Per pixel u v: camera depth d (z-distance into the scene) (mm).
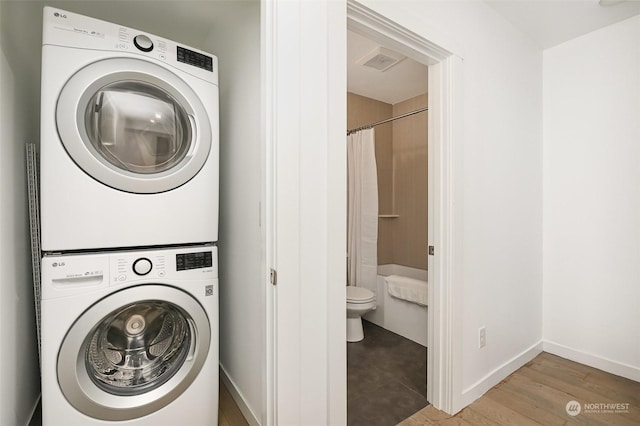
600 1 1755
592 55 2070
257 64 1394
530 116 2166
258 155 1392
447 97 1561
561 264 2229
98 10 1686
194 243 1427
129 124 1248
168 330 1373
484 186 1771
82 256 1115
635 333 1910
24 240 1315
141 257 1223
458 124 1565
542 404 1663
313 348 968
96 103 1175
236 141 1651
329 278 984
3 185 1109
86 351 1149
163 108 1323
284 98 909
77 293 1100
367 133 2818
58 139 1082
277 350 902
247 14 1487
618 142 1970
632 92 1914
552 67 2264
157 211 1274
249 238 1497
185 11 1730
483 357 1783
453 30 1552
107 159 1195
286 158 912
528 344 2164
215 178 1439
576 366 2082
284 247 909
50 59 1073
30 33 1406
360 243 2865
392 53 2332
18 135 1269
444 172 1575
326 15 993
